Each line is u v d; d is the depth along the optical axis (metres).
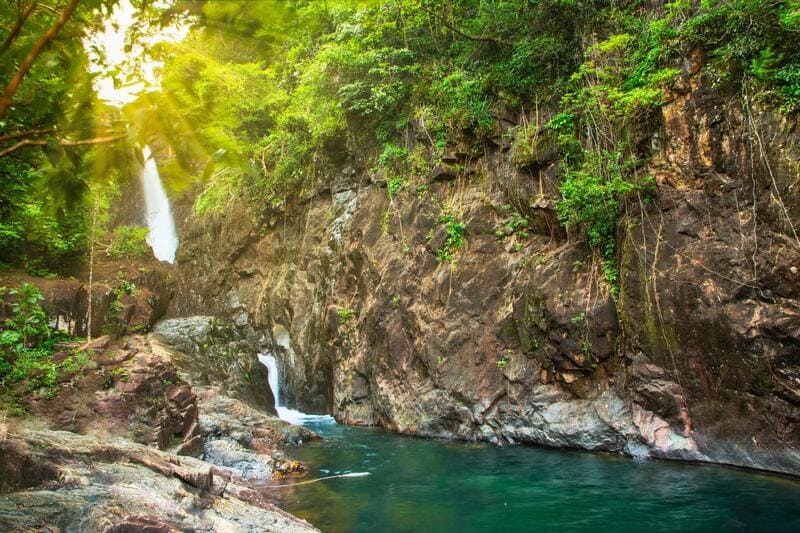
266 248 21.11
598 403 9.88
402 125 14.45
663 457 8.93
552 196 11.23
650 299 9.23
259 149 19.88
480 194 12.66
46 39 1.81
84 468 6.13
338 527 6.60
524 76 12.47
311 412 16.41
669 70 9.29
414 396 12.42
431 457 9.98
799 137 7.86
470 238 12.41
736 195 8.51
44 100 1.90
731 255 8.41
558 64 12.08
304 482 8.57
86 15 1.95
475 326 11.78
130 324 14.45
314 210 18.28
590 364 10.02
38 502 4.89
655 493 7.35
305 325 17.27
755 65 8.41
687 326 8.77
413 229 13.46
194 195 25.73
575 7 11.80
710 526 6.15
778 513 6.44
